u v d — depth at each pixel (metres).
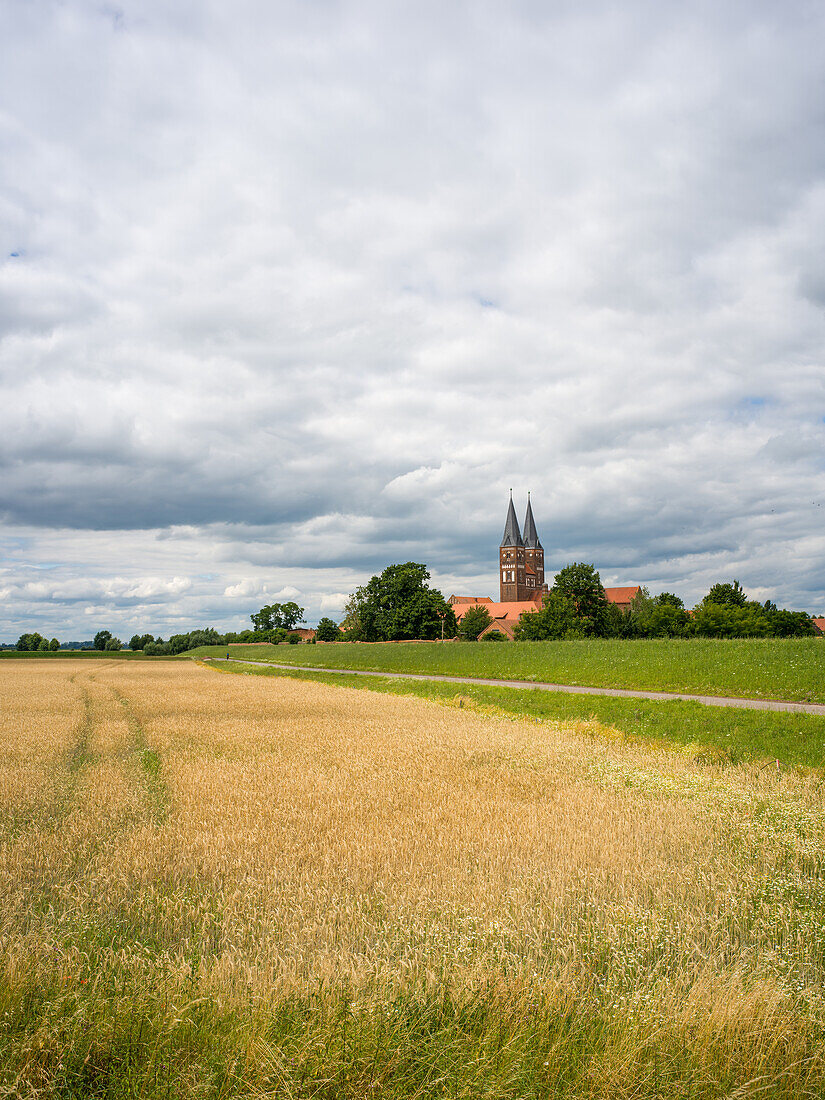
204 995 4.74
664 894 6.85
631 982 5.15
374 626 125.50
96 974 5.08
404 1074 4.12
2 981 4.83
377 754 16.67
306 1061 4.13
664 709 24.75
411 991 4.83
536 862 7.80
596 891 6.89
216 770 14.51
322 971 5.16
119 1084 4.03
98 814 10.62
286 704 33.25
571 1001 4.78
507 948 5.76
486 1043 4.31
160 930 6.28
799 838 8.59
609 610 103.69
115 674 71.00
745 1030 4.55
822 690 27.00
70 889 7.32
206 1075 4.06
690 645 41.84
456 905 6.38
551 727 22.44
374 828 9.52
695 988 4.96
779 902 6.57
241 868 7.91
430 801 11.29
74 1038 4.27
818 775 13.97
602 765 14.24
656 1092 4.13
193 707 31.81
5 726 24.03
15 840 9.27
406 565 124.38
